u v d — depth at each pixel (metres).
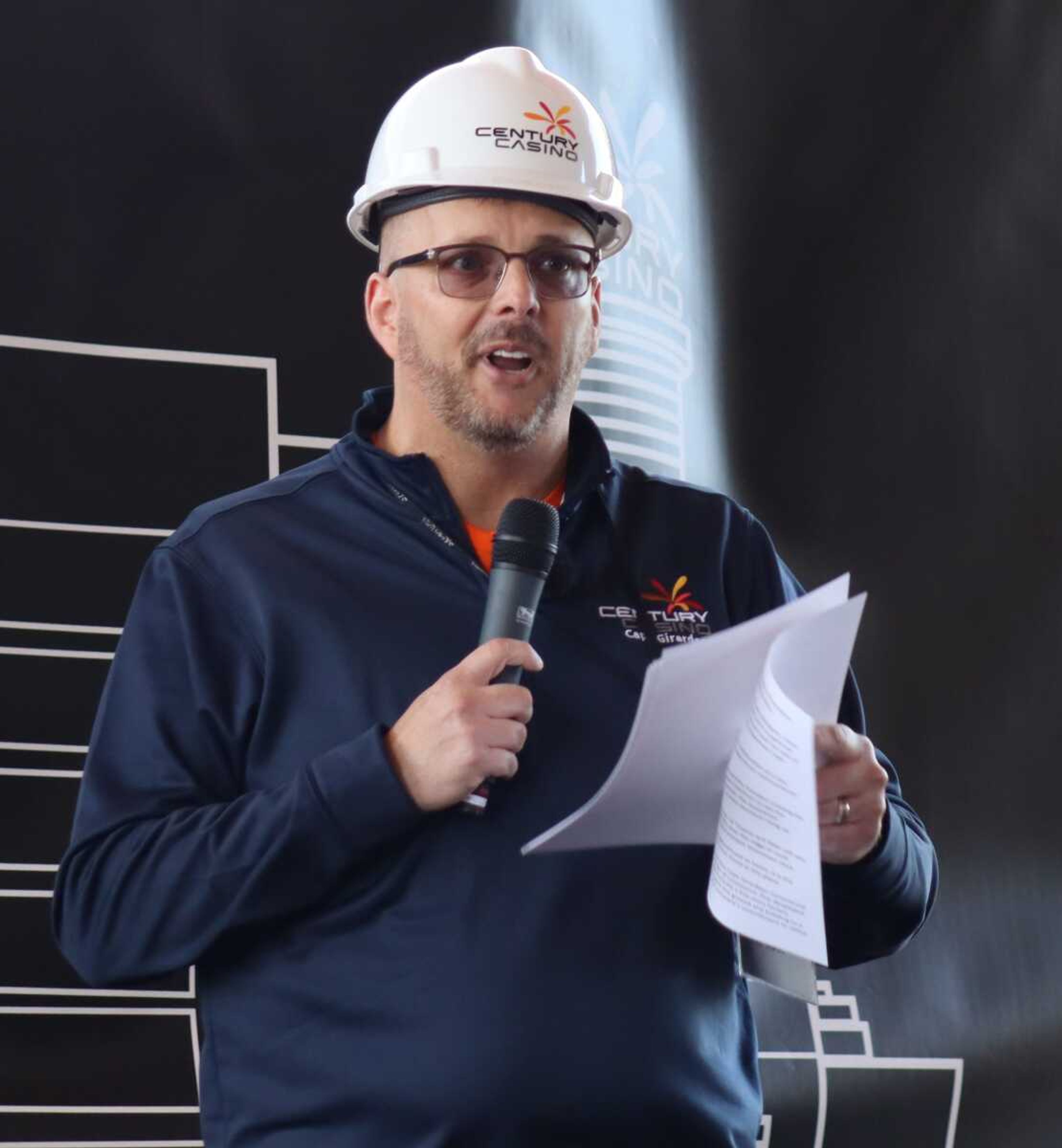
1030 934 7.96
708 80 7.88
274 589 4.84
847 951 5.16
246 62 6.88
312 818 4.38
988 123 8.45
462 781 4.32
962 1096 7.70
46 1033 6.25
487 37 7.29
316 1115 4.49
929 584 8.06
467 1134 4.39
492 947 4.48
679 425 7.59
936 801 7.93
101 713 4.91
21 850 6.28
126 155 6.64
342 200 6.99
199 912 4.45
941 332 8.24
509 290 4.84
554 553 4.69
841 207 8.09
